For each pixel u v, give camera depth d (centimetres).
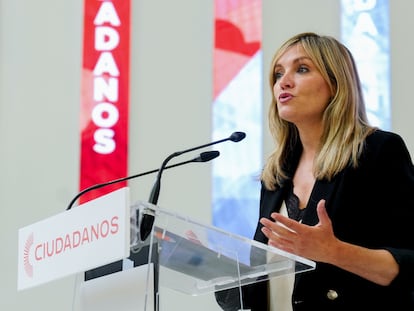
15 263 682
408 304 335
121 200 251
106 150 700
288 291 352
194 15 737
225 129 705
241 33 721
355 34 712
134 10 736
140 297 266
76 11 736
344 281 334
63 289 673
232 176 695
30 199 698
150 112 716
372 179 344
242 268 296
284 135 387
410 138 694
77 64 727
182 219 271
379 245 339
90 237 264
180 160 705
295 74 376
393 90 702
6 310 670
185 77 725
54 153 708
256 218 685
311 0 729
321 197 349
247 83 712
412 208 337
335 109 361
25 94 719
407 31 714
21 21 734
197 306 655
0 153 705
